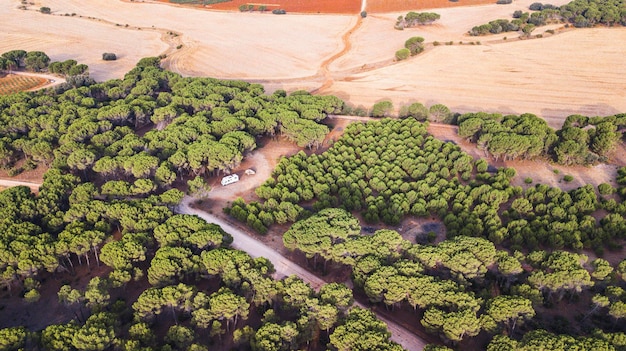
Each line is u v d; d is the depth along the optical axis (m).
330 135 136.62
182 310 78.00
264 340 66.62
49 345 64.75
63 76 180.00
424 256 79.81
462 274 78.00
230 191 113.19
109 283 77.94
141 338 68.12
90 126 121.88
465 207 99.38
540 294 75.50
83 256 91.31
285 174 114.12
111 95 147.62
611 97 156.75
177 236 85.38
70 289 76.44
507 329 73.19
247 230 100.19
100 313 70.00
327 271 89.31
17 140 118.69
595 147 118.94
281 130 130.38
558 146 117.31
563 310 79.19
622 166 118.56
